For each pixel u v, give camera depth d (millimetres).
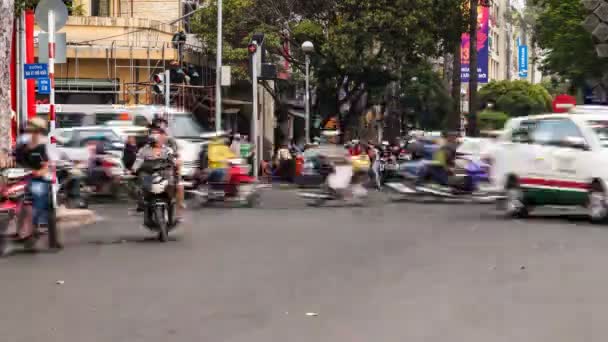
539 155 19891
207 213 22391
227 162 24844
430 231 17406
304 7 48688
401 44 47000
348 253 14125
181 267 12773
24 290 10969
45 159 14766
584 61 41000
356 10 47156
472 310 9500
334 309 9617
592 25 27500
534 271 12070
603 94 38562
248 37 48344
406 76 51906
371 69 47844
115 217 21141
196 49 49500
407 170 28797
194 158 28266
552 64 42875
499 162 21188
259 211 23109
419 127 67375
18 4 24672
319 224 19078
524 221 19500
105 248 15062
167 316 9312
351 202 25438
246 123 54750
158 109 30469
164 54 44562
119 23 45188
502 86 76250
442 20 47281
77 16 44656
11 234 15062
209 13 48938
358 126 57719
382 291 10688
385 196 29938
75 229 18203
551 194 19625
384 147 40312
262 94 56719
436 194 27719
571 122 19531
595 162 18609
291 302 10023
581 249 14320
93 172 25781
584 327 8617
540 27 44375
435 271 12172
